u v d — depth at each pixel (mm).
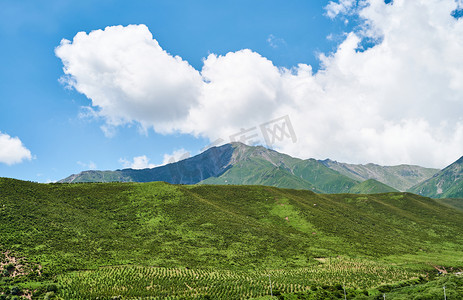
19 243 90188
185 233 124500
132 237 116000
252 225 142625
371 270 101250
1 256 80562
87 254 94500
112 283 77750
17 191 126750
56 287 71312
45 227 104375
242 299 72812
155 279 82500
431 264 116125
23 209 112188
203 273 90312
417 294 75312
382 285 87562
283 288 80625
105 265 89750
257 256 110625
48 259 85625
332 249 126312
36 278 74875
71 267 84250
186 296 72500
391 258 122188
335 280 89875
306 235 142375
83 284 75500
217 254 108812
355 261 112438
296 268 101750
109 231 116938
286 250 119250
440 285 81500
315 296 76250
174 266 94375
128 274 84250
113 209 140000
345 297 75062
